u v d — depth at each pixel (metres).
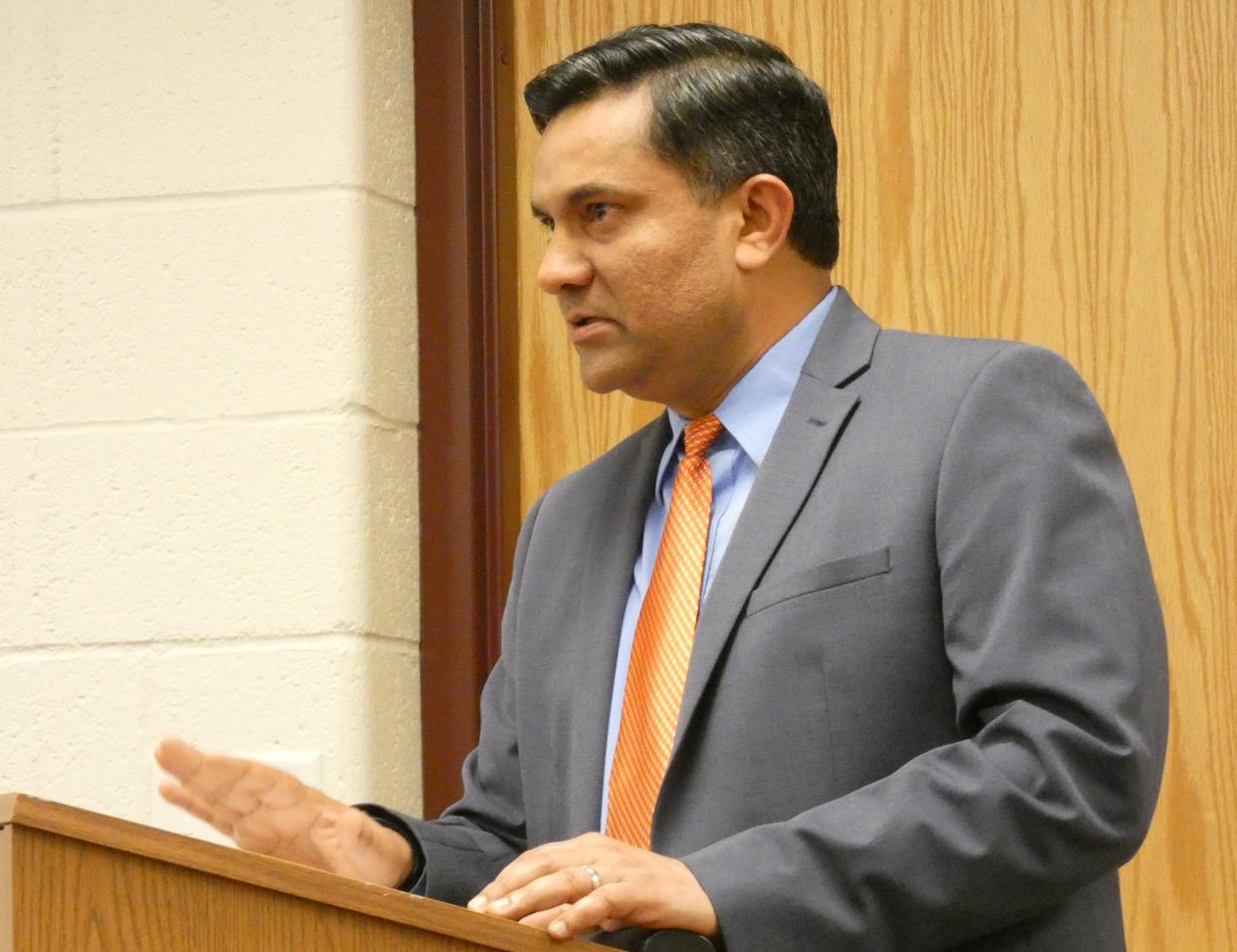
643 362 4.96
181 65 7.32
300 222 7.17
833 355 4.92
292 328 7.10
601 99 5.00
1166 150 7.00
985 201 7.16
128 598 7.02
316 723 6.86
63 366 7.20
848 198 7.30
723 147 4.94
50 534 7.11
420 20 7.59
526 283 7.58
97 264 7.24
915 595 4.43
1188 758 6.65
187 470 7.07
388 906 3.30
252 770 4.38
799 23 7.47
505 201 7.61
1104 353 6.95
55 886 2.93
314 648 6.90
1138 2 7.11
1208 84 7.00
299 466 7.02
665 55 5.01
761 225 5.00
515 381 7.51
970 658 4.28
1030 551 4.31
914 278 7.18
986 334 7.07
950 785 4.09
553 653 5.07
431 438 7.34
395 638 7.09
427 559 7.27
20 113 7.36
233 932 3.11
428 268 7.44
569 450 7.45
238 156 7.23
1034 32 7.20
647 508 5.20
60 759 6.98
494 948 3.47
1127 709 4.16
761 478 4.71
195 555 7.02
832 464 4.66
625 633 4.97
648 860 3.99
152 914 3.02
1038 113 7.16
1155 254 6.95
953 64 7.28
